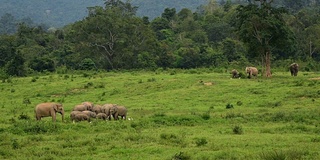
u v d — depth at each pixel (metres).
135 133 29.36
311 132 29.84
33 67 102.81
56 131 30.98
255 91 53.12
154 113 41.56
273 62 102.69
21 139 27.62
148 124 34.53
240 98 50.22
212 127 33.09
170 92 56.75
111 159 21.31
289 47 70.31
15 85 71.31
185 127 33.50
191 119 36.22
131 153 22.88
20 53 94.81
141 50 110.31
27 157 22.34
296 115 36.28
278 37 69.62
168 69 98.38
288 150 21.69
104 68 108.81
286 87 54.25
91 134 30.00
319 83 55.75
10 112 45.69
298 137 27.19
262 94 51.38
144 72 94.44
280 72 85.56
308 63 95.62
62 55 118.06
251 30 69.19
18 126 31.86
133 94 58.72
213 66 102.56
